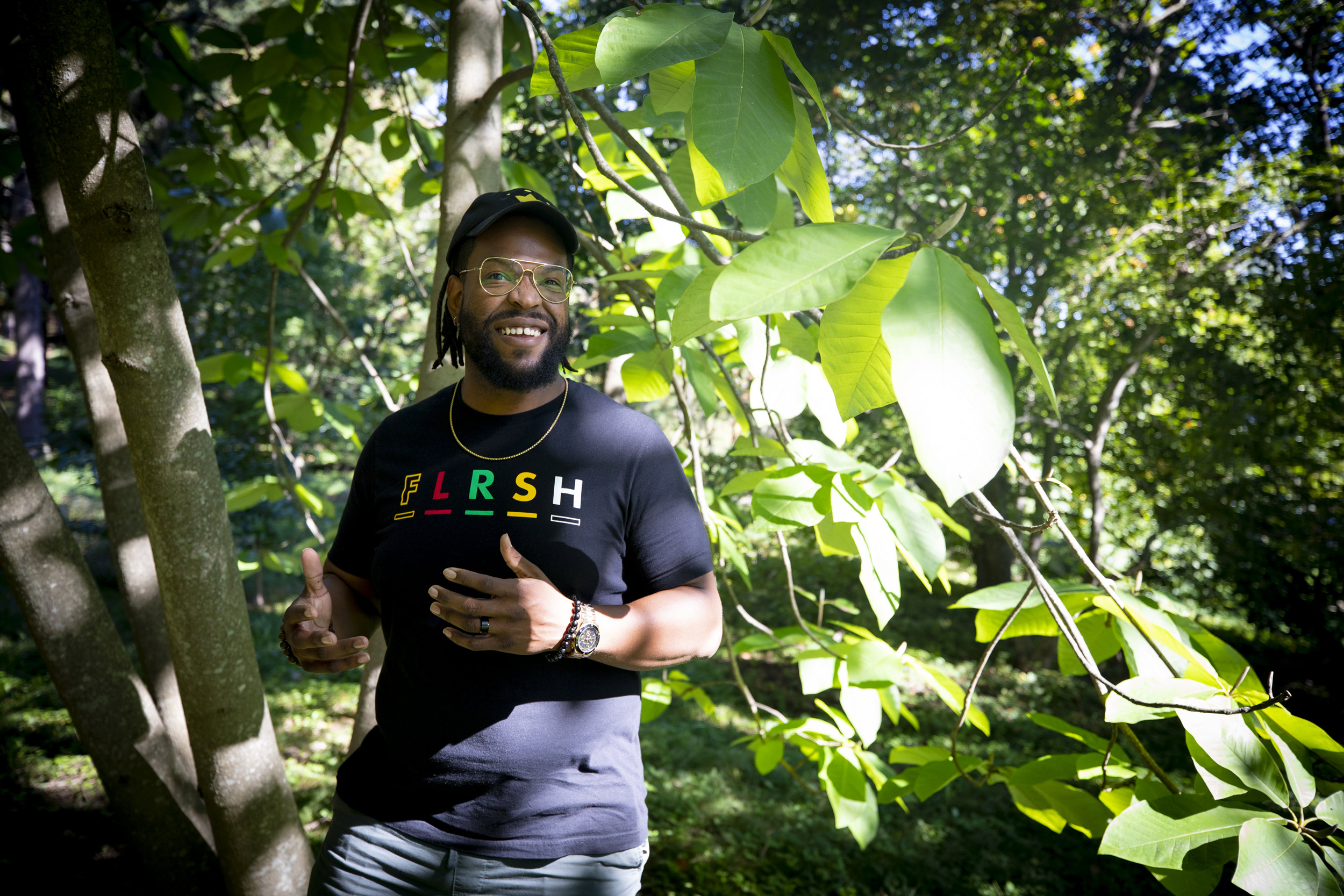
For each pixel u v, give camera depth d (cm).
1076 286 809
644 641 120
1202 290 815
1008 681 870
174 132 451
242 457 814
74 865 356
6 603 836
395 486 135
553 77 103
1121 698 109
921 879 466
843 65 811
